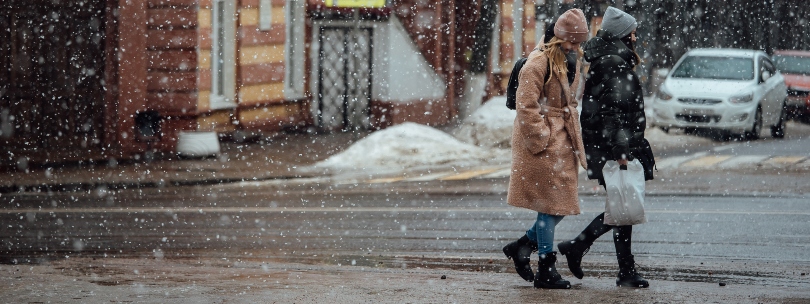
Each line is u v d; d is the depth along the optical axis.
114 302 10.32
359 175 28.67
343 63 41.84
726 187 24.73
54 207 21.89
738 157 32.00
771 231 18.16
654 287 12.16
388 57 41.97
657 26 60.56
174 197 23.78
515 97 12.44
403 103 42.53
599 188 24.38
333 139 38.31
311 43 41.28
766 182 25.78
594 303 10.29
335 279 12.48
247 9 38.12
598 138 12.12
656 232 17.98
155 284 11.75
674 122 39.19
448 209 21.23
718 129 42.06
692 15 61.69
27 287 11.43
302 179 27.78
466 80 42.84
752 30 64.62
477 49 42.66
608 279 13.27
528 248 12.41
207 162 30.78
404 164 31.19
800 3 66.25
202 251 16.47
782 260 15.47
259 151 34.00
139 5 32.34
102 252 16.42
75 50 32.53
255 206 21.95
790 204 21.72
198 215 20.61
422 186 25.84
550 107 11.95
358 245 16.97
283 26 40.22
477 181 27.02
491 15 42.41
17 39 32.47
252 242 17.36
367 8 41.44
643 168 12.24
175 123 32.84
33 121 32.75
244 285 11.69
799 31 66.69
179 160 31.27
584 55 12.23
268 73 39.41
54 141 32.75
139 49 32.50
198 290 11.19
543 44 11.93
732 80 39.75
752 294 11.23
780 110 41.09
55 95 32.72
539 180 11.90
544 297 10.74
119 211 21.22
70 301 10.38
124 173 27.62
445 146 32.41
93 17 32.38
